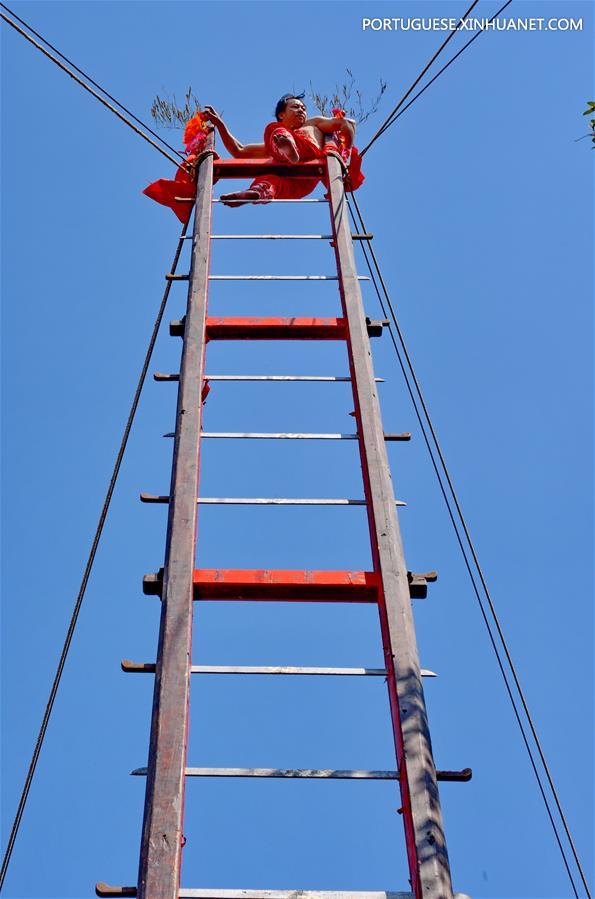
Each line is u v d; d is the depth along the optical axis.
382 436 7.07
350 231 9.10
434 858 4.98
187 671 5.64
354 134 10.39
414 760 5.35
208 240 8.75
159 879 4.84
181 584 6.02
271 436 7.06
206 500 6.64
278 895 4.92
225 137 10.20
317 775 5.42
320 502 6.75
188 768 5.37
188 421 6.98
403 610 6.02
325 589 6.28
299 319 8.12
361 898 4.92
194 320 7.90
